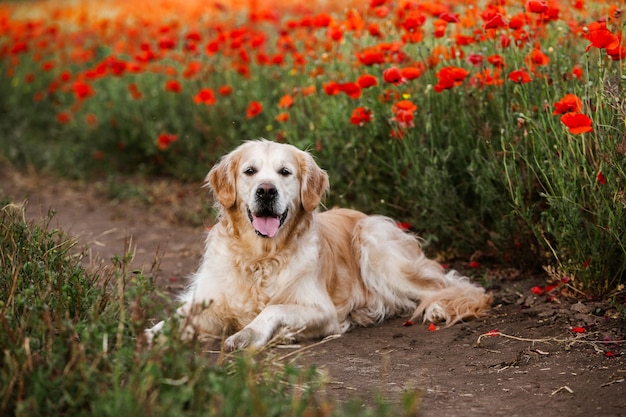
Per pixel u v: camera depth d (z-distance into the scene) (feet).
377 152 21.44
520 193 17.43
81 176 31.89
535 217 18.07
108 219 26.12
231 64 28.50
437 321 16.47
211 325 16.08
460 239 20.04
